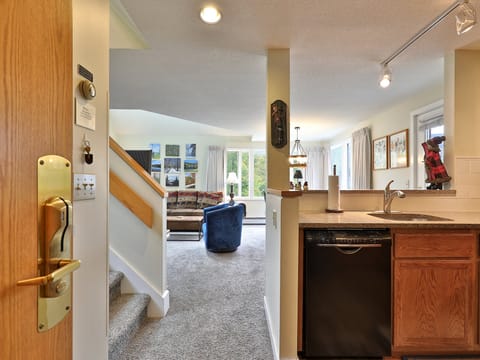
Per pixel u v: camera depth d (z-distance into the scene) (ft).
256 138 25.49
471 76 7.64
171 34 6.74
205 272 11.10
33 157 1.86
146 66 8.57
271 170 7.44
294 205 5.45
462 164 7.72
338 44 7.20
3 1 1.63
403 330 5.62
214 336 6.50
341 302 5.55
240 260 12.82
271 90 7.45
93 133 4.07
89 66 3.97
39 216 1.90
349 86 10.36
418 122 11.53
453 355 5.73
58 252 2.01
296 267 5.43
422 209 7.84
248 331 6.73
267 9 5.76
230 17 6.03
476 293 5.68
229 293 9.00
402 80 9.75
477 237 5.72
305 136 23.77
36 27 1.89
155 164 27.07
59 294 2.00
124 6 5.68
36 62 1.89
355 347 5.57
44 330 1.91
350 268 5.57
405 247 5.64
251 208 27.17
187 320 7.22
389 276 5.61
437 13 5.89
